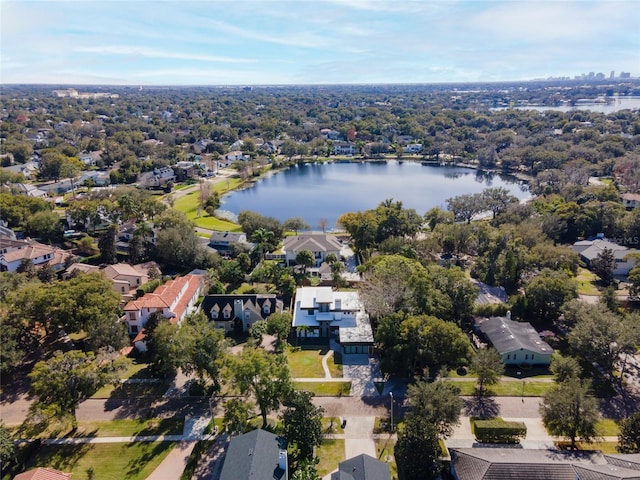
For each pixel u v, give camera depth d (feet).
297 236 447.01
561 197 526.57
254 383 197.26
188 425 205.77
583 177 618.85
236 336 290.76
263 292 335.47
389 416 212.02
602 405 219.41
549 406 195.83
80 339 276.62
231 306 298.35
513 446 191.42
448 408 183.83
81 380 198.70
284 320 274.16
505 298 323.16
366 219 454.40
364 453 186.91
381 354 259.39
